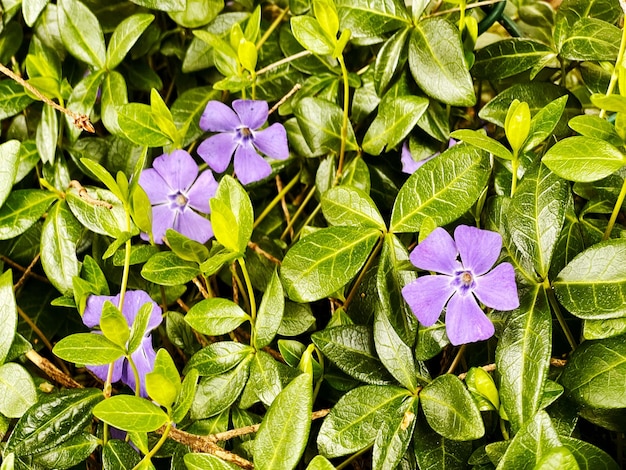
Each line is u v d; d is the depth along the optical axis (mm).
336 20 171
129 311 166
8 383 164
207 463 133
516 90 184
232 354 158
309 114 195
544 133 154
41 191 192
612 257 139
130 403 140
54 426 156
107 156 210
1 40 222
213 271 156
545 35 241
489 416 153
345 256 157
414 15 187
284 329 171
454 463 146
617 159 141
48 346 197
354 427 145
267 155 205
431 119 190
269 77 215
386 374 154
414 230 157
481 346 169
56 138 199
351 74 206
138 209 160
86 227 197
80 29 206
